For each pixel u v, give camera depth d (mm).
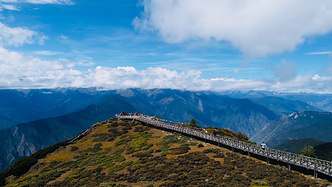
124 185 43250
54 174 62656
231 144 58562
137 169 51656
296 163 43281
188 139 74375
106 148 79375
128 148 73062
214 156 53969
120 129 99625
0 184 66312
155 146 71250
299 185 35344
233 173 41562
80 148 83938
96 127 106062
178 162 51094
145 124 106375
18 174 71188
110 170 55125
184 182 39781
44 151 84938
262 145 52281
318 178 39938
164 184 39969
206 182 38719
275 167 44219
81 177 55031
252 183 37344
